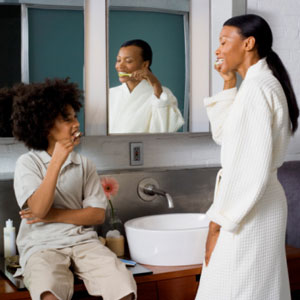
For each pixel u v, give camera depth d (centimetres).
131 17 241
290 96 177
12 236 210
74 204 203
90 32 233
